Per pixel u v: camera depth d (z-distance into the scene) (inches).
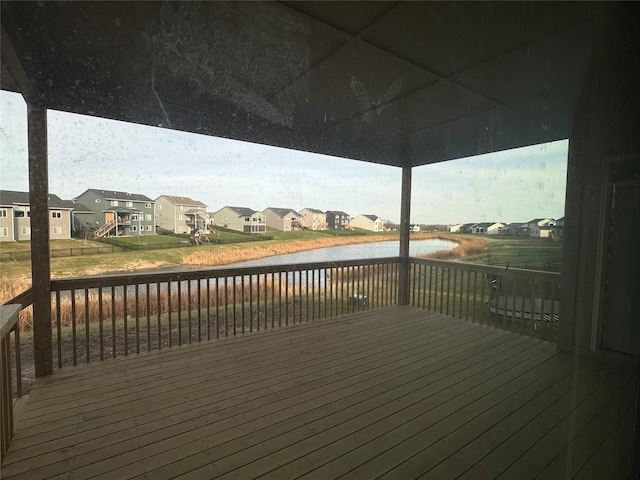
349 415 82.0
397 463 64.6
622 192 64.1
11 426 69.8
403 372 107.7
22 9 42.6
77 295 113.0
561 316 87.6
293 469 62.9
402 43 67.9
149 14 51.2
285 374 105.5
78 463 63.1
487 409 83.5
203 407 84.7
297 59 71.2
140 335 123.6
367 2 56.4
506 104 88.8
